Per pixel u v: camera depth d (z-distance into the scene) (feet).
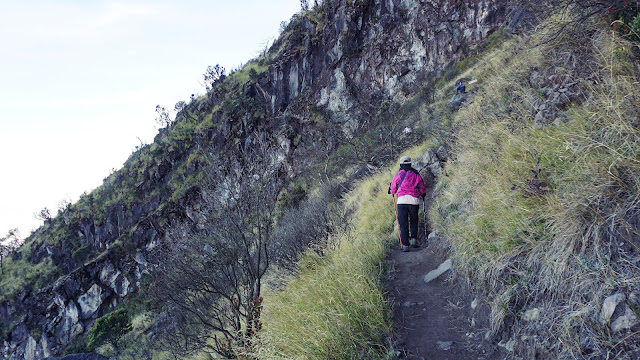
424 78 127.03
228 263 16.51
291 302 13.12
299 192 86.48
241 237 16.98
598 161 7.40
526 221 8.54
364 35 157.99
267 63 219.41
